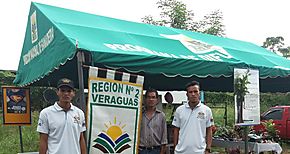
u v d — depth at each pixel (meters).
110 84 4.56
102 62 4.73
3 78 14.84
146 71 5.21
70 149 3.75
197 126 4.60
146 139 4.93
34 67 6.35
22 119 6.18
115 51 4.94
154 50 5.71
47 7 6.27
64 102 3.79
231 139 7.96
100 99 4.46
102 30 5.82
